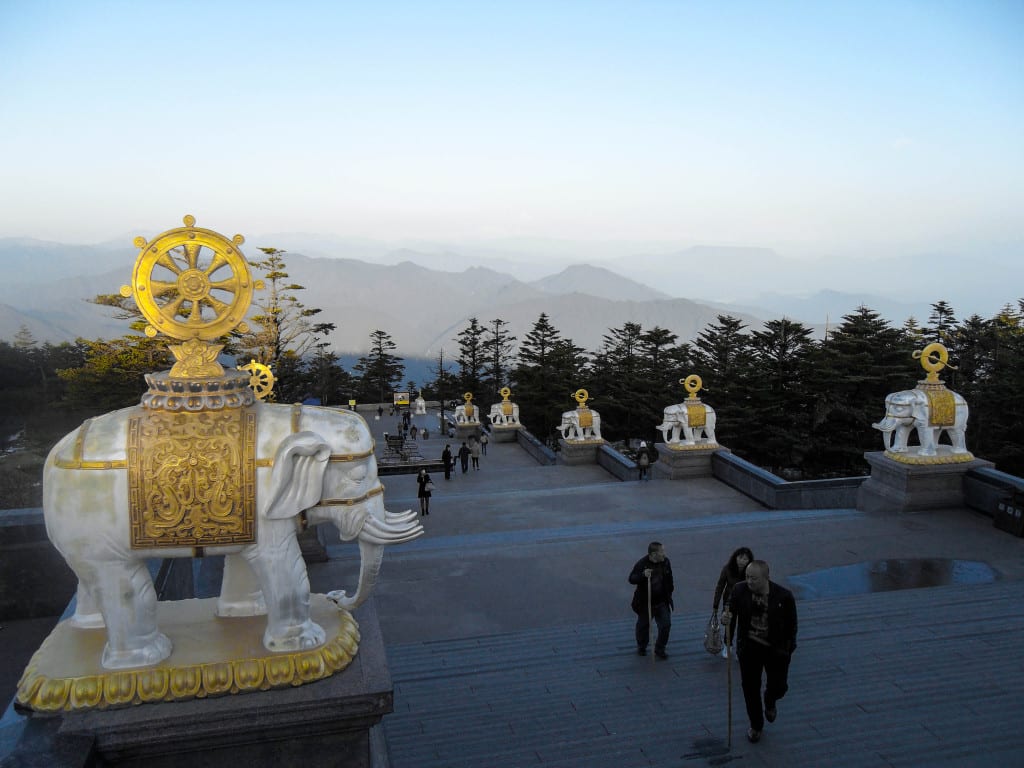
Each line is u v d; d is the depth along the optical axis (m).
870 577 11.88
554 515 18.50
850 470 43.41
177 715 4.73
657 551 8.42
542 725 6.93
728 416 46.28
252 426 5.07
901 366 42.97
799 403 44.88
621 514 18.56
